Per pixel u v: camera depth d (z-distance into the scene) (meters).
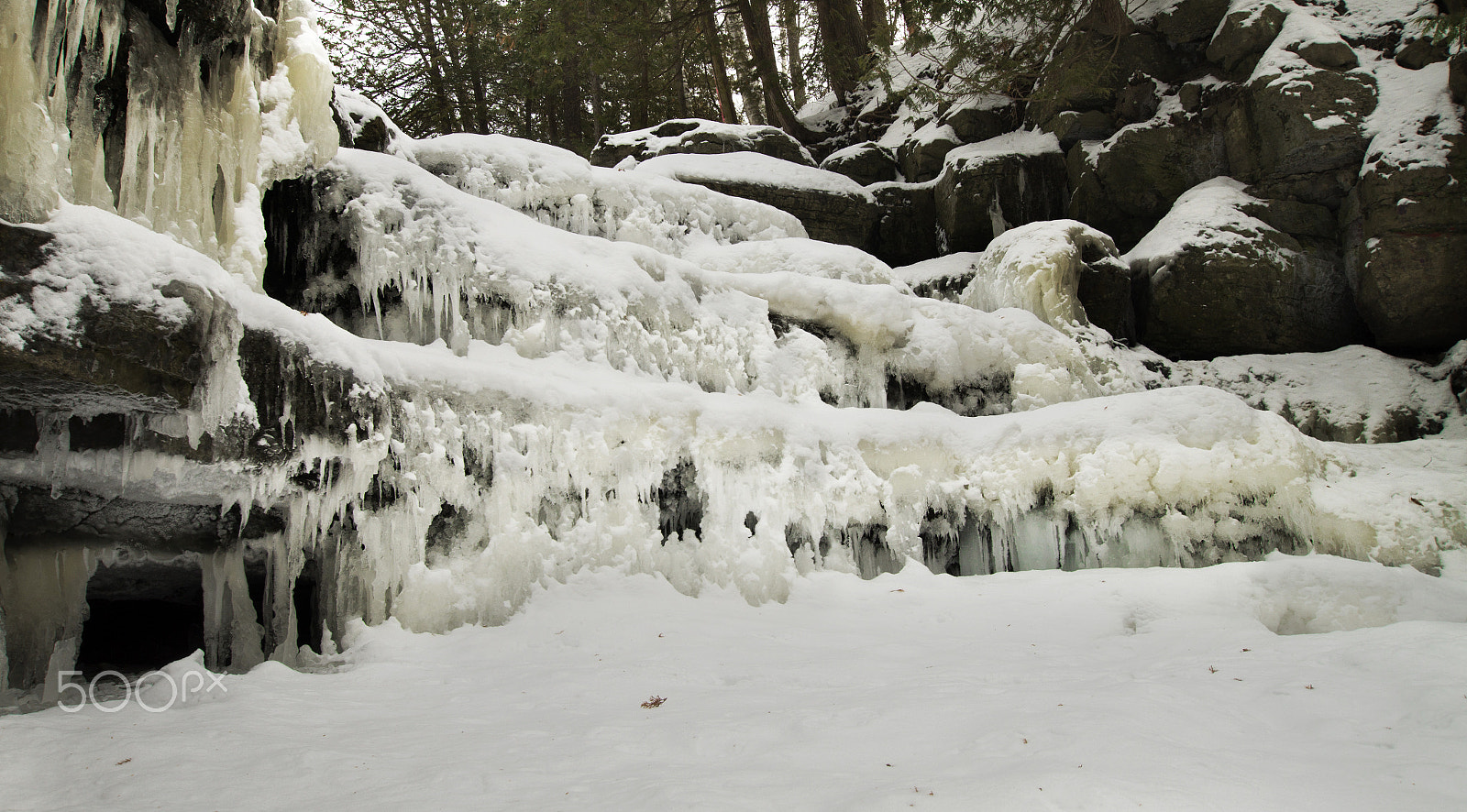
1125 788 2.83
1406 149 12.28
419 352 6.78
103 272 4.27
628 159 16.14
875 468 8.86
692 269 9.78
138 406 4.67
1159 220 15.07
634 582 7.21
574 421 7.29
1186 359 13.60
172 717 4.10
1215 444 8.44
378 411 6.01
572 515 7.33
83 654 6.93
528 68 21.83
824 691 4.68
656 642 5.99
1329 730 3.63
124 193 5.60
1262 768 3.12
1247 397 12.45
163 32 6.03
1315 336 13.17
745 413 8.35
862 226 16.20
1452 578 7.64
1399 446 9.41
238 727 3.91
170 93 5.97
